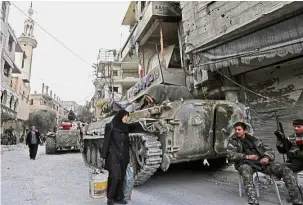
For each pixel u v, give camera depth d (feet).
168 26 40.01
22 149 65.21
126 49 57.41
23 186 17.66
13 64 98.48
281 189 14.99
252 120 26.35
